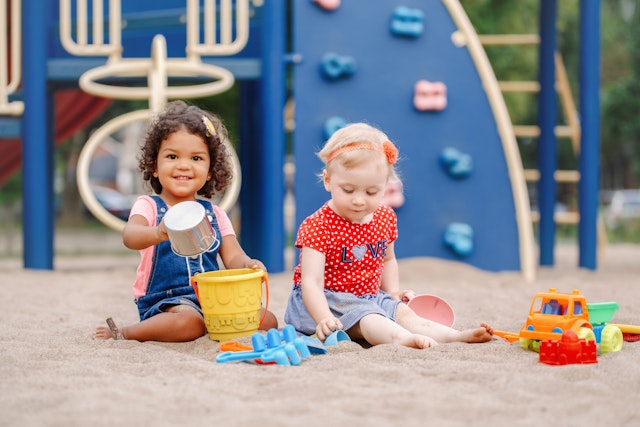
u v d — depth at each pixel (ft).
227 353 10.17
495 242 24.30
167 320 11.78
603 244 34.53
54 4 27.96
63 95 34.22
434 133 24.29
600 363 9.83
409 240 24.00
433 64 24.41
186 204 11.33
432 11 24.50
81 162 24.43
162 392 8.54
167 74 23.25
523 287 20.15
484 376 9.04
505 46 67.82
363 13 24.18
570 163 100.83
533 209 92.22
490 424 7.39
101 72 22.79
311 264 11.63
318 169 23.67
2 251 49.60
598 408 7.84
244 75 23.73
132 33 27.84
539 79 29.53
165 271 12.50
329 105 23.86
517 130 29.84
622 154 120.88
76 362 10.10
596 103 25.82
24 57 24.47
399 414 7.64
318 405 7.91
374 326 11.25
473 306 15.98
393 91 24.20
